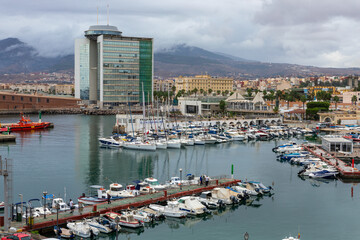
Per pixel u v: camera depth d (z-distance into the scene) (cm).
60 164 14562
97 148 18188
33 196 10494
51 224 8056
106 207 9050
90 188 11325
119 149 17950
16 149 17775
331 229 8625
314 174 12962
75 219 8425
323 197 10862
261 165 14862
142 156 16325
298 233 8338
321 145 18825
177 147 18512
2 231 7269
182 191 10438
